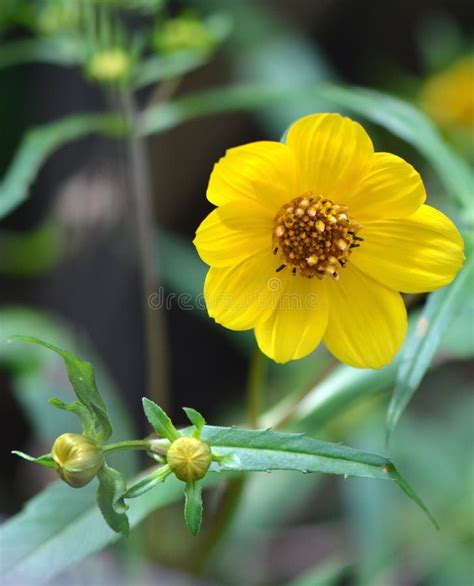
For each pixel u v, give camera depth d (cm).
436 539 58
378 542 55
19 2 52
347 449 37
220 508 46
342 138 38
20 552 39
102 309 70
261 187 38
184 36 49
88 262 70
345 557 59
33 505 40
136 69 49
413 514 59
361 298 39
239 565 63
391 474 37
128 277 70
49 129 47
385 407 61
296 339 39
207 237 38
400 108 45
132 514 40
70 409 37
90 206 67
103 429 37
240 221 39
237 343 66
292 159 38
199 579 49
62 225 68
